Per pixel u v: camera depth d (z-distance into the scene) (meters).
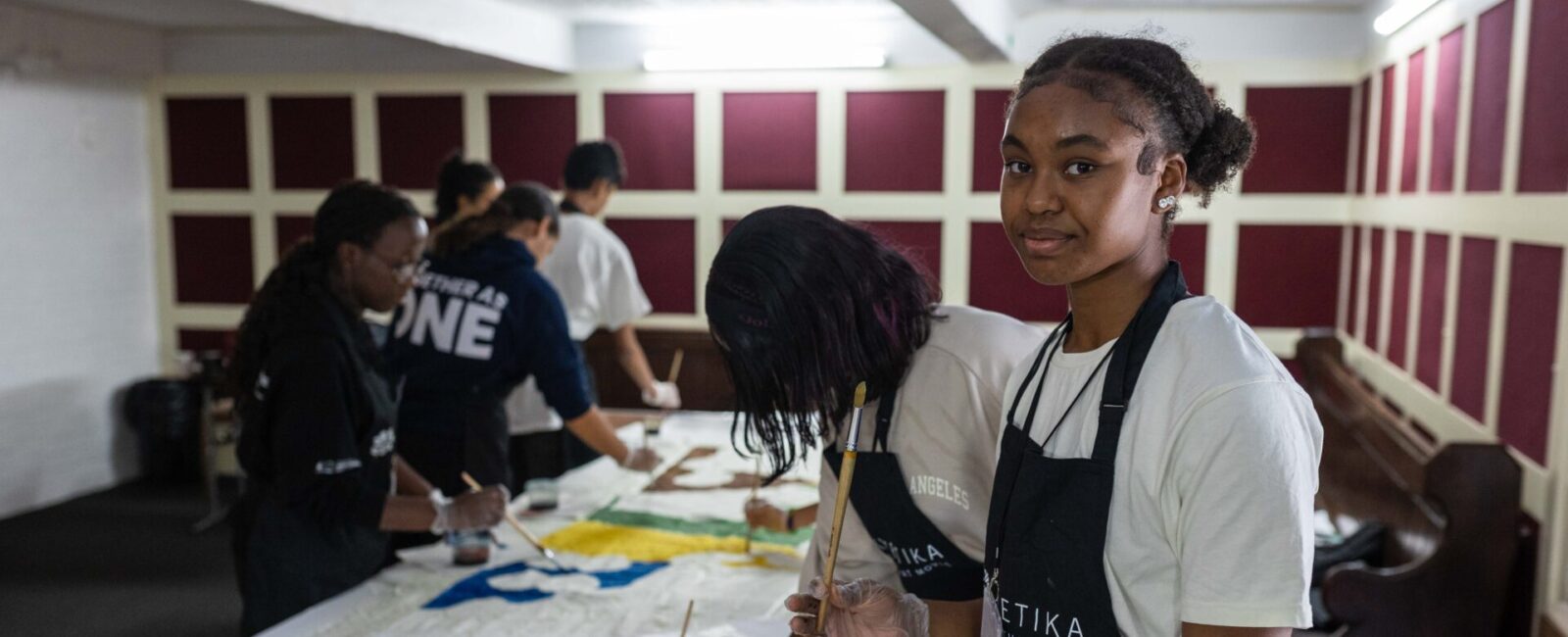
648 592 2.06
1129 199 0.88
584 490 2.78
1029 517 0.97
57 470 5.03
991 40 3.67
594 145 3.51
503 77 4.88
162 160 5.26
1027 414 1.03
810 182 4.70
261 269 5.25
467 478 2.16
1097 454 0.92
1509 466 2.15
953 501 1.26
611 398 4.88
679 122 4.77
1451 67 2.86
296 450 1.92
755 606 1.98
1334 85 4.19
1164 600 0.90
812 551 1.47
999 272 4.59
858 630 1.16
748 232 1.23
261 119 5.11
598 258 3.40
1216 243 4.38
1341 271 4.29
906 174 4.61
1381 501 2.75
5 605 3.84
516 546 2.35
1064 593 0.95
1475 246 2.62
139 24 4.83
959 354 1.26
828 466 1.41
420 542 2.52
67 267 4.98
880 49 4.52
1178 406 0.87
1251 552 0.82
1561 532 2.08
